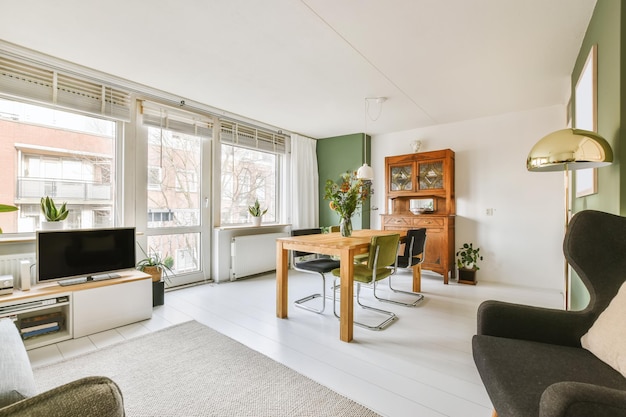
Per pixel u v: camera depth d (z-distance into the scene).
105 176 3.08
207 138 3.91
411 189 4.55
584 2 1.88
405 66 2.72
